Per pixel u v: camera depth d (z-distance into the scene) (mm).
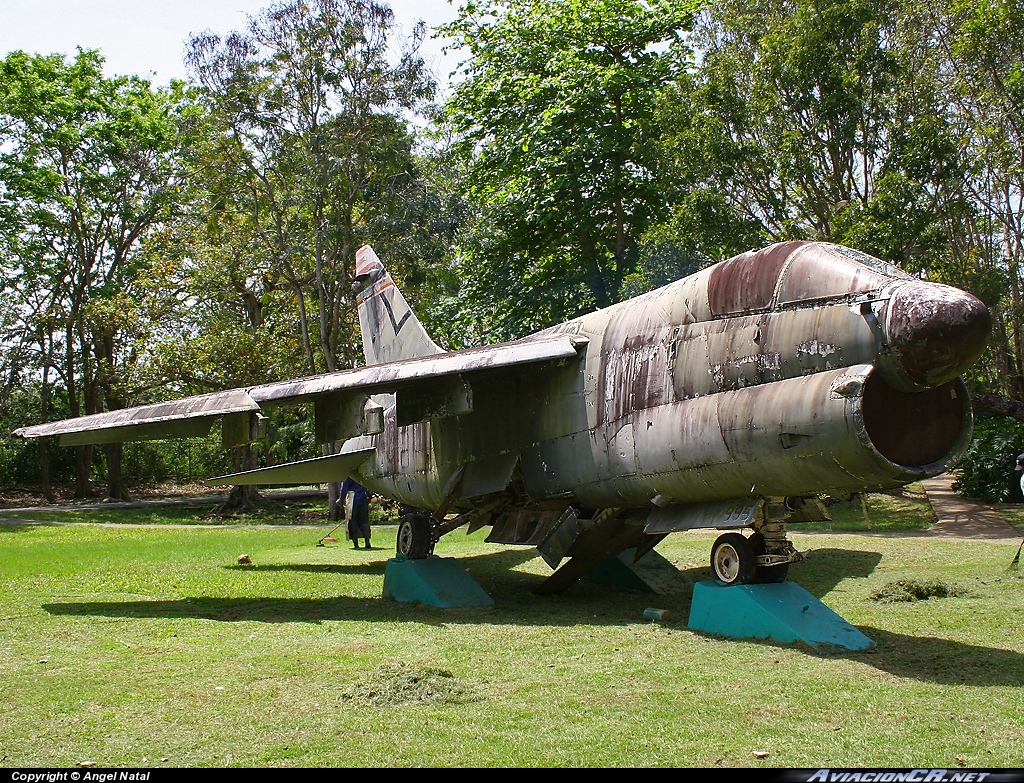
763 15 26188
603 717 5918
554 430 10688
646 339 9570
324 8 28391
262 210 31938
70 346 42812
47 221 39531
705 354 8758
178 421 11742
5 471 51125
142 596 11734
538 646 8305
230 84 28188
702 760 5062
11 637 8812
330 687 6781
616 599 11484
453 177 29844
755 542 8922
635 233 27609
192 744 5422
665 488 9219
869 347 7227
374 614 10273
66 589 12289
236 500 34406
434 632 9047
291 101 28922
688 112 23031
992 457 23953
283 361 34781
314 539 21703
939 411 7559
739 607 8484
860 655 7641
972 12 23453
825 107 22359
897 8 24641
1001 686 6555
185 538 21906
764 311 8227
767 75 23469
